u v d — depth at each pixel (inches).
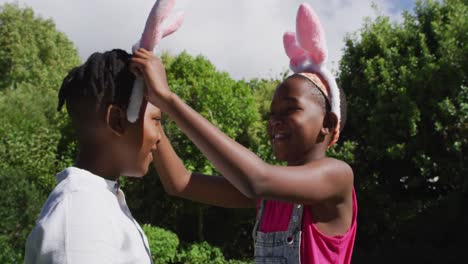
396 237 429.7
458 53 407.2
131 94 56.5
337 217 70.5
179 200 445.4
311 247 68.7
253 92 579.8
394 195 445.4
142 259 54.7
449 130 403.9
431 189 443.2
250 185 59.6
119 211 55.7
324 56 74.6
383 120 425.4
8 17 1041.5
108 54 58.1
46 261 49.5
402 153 409.7
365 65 450.6
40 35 1069.8
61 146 513.0
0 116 612.4
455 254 392.5
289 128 71.7
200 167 397.1
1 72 1032.2
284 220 72.6
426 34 455.5
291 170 63.6
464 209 402.9
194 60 464.8
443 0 465.1
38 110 700.0
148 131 58.4
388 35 460.4
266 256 73.2
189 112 57.0
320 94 73.0
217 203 83.7
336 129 74.2
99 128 56.8
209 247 433.4
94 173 57.4
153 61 56.7
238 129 434.3
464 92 394.6
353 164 434.9
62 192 53.3
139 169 59.0
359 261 420.5
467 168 387.5
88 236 50.0
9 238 311.3
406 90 420.2
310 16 73.4
